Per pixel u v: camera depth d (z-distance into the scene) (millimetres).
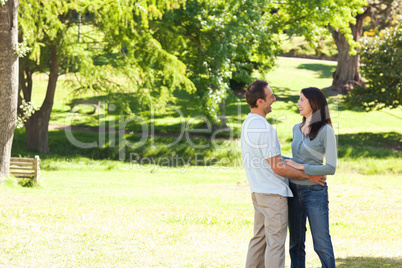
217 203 12375
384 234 8711
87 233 7277
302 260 5172
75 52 22625
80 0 22016
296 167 4715
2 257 5723
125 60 24422
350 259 6254
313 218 4801
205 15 27938
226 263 5793
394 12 42469
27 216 8578
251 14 28859
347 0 32062
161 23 26312
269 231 4641
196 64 28094
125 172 22734
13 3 15195
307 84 47906
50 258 5754
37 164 16469
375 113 41844
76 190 15445
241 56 29641
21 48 15914
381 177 20234
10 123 16344
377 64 32219
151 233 7559
